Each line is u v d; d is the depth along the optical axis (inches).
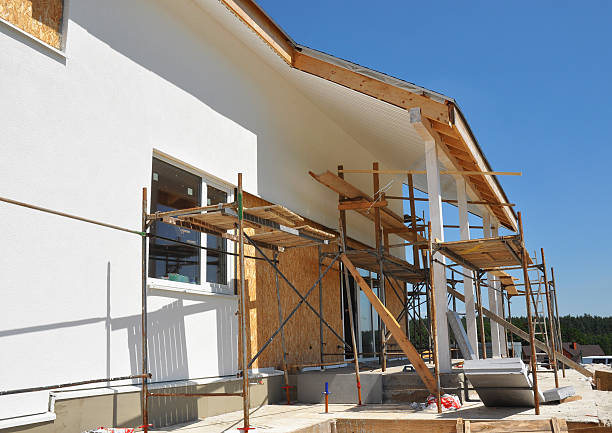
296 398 338.0
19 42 189.5
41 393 181.2
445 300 319.0
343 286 477.4
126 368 219.8
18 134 184.9
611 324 3233.3
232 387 284.4
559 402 272.5
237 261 313.4
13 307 175.3
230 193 322.0
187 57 290.0
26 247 182.4
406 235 569.6
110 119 229.5
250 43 339.9
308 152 426.9
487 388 253.3
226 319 294.2
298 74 367.9
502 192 484.1
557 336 662.5
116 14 241.1
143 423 209.9
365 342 517.0
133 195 237.6
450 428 225.1
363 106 377.7
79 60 216.5
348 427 243.9
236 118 331.9
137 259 234.2
